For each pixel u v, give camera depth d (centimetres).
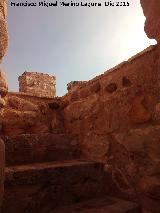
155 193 166
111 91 222
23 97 309
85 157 249
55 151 243
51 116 314
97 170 217
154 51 179
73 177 203
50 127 306
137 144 184
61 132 298
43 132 299
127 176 194
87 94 259
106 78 231
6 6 133
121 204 185
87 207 186
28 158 226
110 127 219
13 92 301
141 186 179
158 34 169
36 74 679
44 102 317
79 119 269
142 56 190
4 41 122
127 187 193
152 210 168
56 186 193
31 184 182
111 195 210
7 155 216
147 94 182
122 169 200
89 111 251
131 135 191
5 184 172
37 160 230
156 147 167
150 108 177
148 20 175
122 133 202
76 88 282
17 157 221
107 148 220
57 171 196
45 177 189
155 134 168
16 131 284
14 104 296
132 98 197
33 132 296
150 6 172
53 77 717
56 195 191
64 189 196
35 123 301
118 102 212
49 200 187
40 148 235
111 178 212
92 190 210
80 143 261
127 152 195
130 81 201
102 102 234
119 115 209
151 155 171
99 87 240
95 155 235
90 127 247
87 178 210
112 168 211
